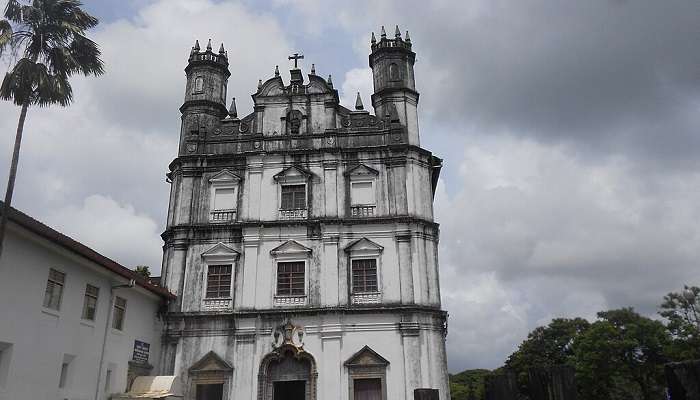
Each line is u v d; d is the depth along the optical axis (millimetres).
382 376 31172
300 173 36250
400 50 39969
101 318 26828
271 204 35719
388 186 35688
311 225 34594
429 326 32250
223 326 32906
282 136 37375
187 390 31703
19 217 20297
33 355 21766
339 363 31578
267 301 33250
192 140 38062
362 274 33594
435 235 35156
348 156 36562
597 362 56562
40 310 22375
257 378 31656
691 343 53781
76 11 23688
